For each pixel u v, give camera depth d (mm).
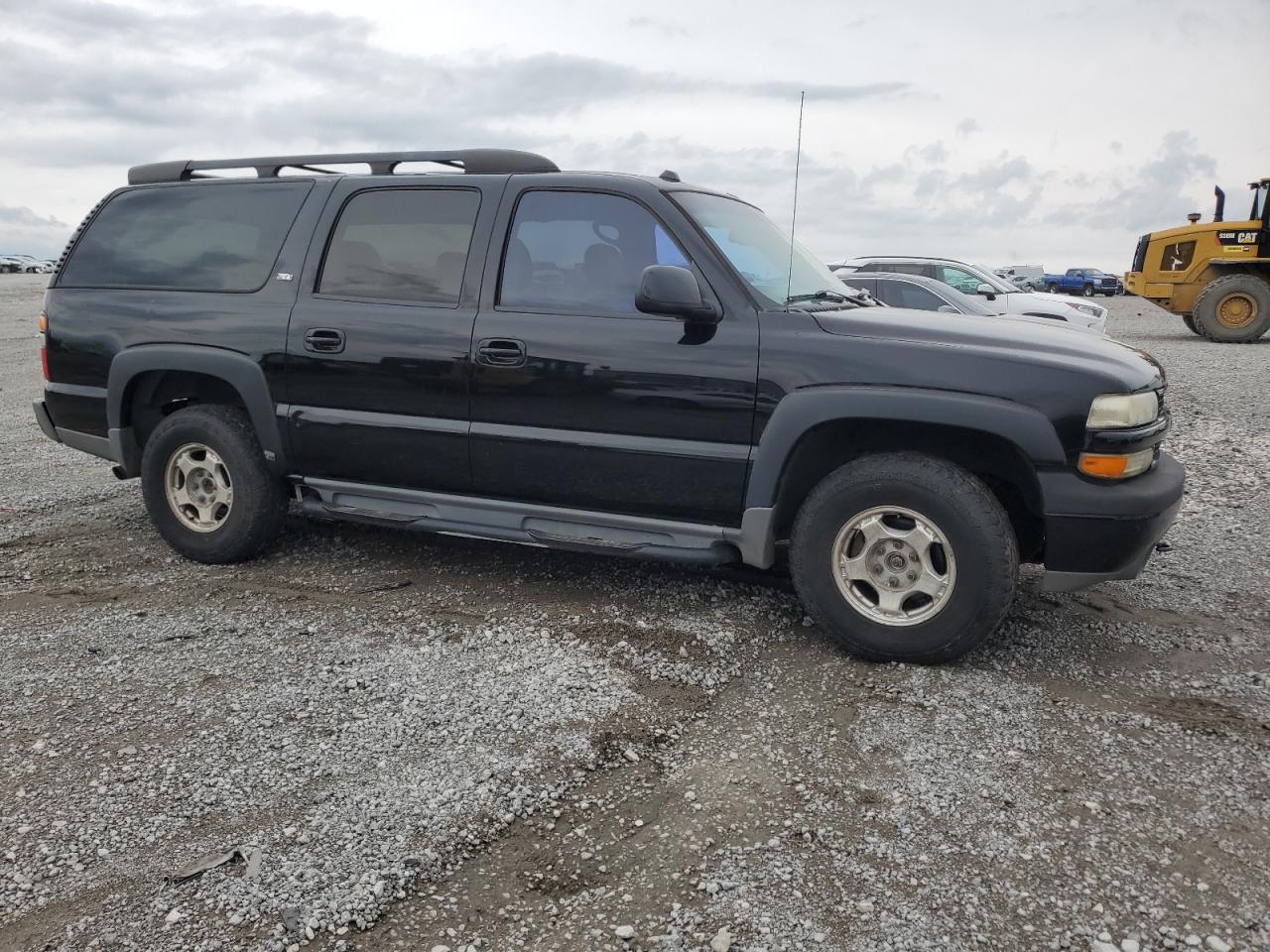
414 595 4473
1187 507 6273
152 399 5129
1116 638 4070
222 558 4887
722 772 2957
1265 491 6621
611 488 4090
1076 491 3475
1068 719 3314
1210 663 3820
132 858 2518
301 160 4816
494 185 4348
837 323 3805
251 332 4637
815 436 3838
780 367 3764
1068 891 2422
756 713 3348
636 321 4004
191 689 3475
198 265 4891
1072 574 3574
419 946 2225
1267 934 2277
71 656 3756
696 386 3867
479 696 3416
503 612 4246
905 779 2914
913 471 3607
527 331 4125
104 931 2256
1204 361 14281
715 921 2303
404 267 4457
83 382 5055
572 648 3848
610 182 4160
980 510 3523
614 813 2740
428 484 4461
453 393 4262
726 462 3863
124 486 6781
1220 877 2484
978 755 3062
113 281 5066
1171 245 18406
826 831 2650
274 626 4082
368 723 3221
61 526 5676
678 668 3674
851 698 3463
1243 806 2801
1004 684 3582
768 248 4445
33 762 2980
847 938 2248
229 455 4746
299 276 4637
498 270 4262
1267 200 17594
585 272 4152
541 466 4184
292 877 2445
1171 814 2754
